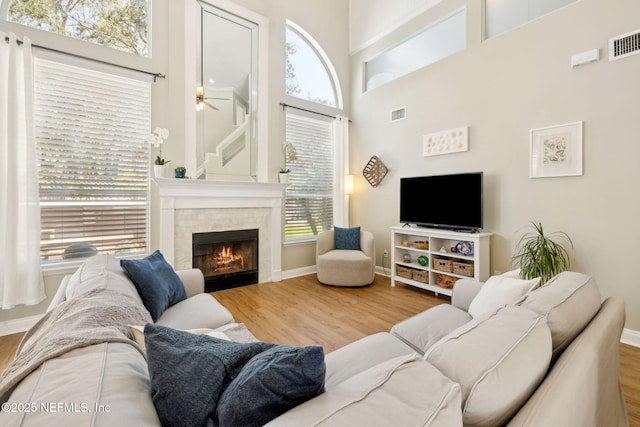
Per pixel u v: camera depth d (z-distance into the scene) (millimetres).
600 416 982
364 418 489
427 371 628
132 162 3170
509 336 818
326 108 4855
